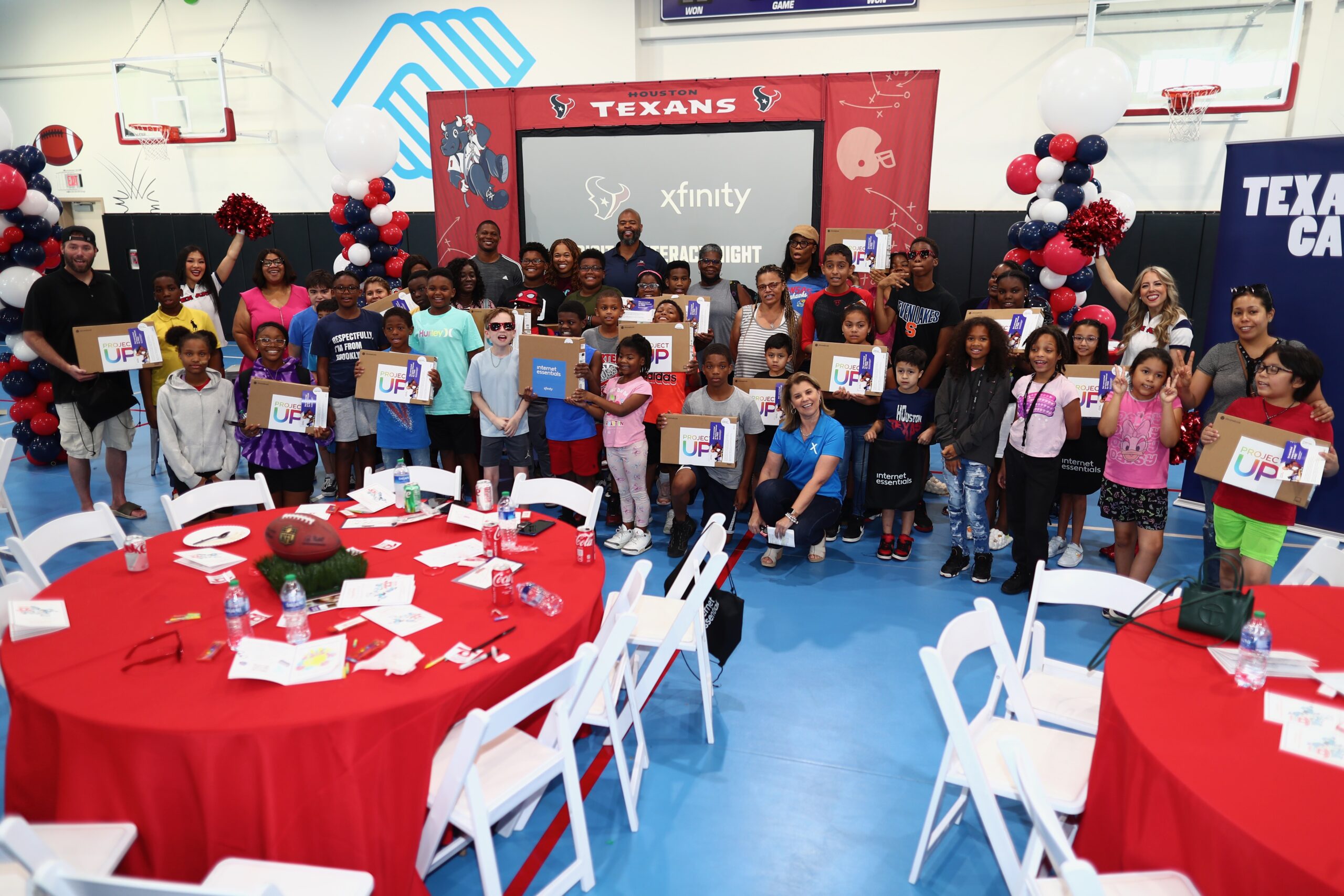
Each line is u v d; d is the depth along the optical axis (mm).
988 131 11023
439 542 3881
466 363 6340
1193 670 2697
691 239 9727
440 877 3021
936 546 6199
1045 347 4883
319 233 13945
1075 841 2648
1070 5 10305
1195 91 10055
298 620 2854
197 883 2502
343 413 6203
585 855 2904
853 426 5945
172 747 2365
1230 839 1985
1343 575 3582
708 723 3795
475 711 2375
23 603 3021
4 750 3666
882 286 6223
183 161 14328
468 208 10164
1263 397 4195
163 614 3117
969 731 2861
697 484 6113
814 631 4871
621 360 5680
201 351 5504
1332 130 10008
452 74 12391
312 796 2441
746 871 3033
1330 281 5738
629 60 11547
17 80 14672
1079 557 5719
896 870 3053
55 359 6086
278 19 13000
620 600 3336
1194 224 10617
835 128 9094
